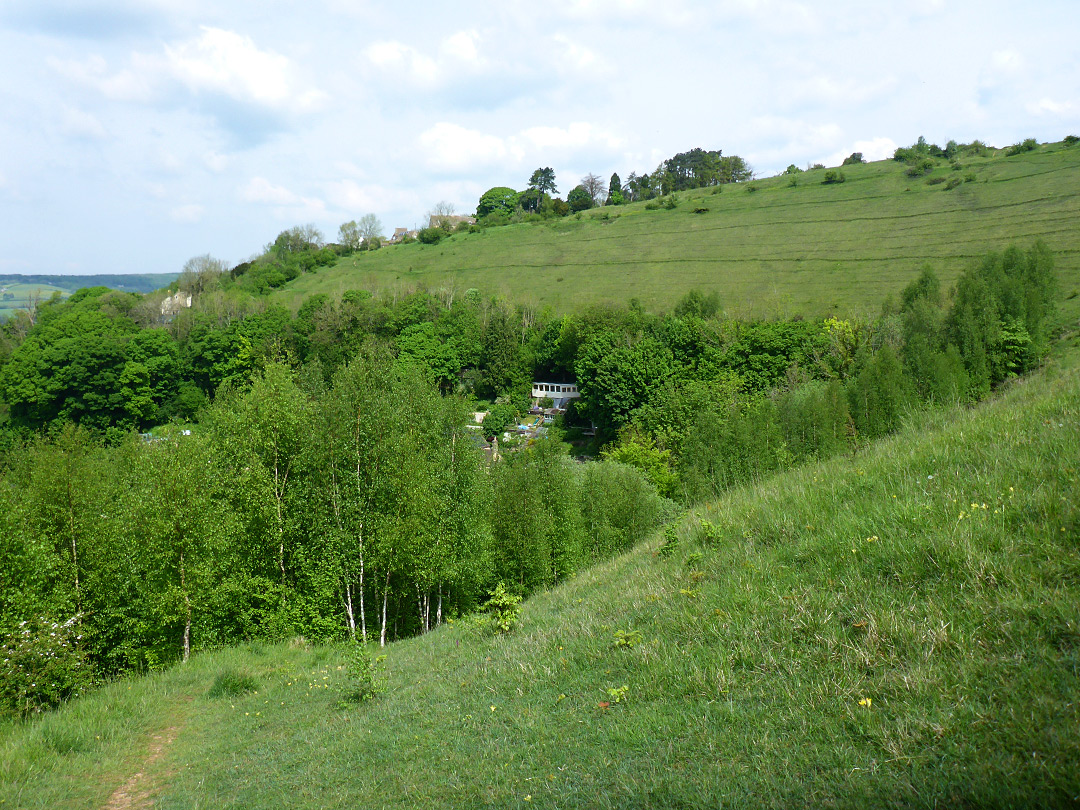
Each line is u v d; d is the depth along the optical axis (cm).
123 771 890
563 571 3184
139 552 1992
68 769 904
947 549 625
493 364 9144
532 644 890
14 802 796
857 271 9569
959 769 392
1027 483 718
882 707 481
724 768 464
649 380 6994
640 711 587
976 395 4431
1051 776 355
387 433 2427
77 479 2166
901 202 11481
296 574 2434
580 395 8400
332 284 13188
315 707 1016
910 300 7062
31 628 1639
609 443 6912
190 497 2006
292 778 691
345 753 718
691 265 11425
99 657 2130
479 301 11106
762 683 567
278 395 2573
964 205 10538
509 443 5659
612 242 13275
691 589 834
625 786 467
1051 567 547
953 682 475
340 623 2281
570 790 491
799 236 11406
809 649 586
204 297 10806
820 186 13538
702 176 17762
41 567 1812
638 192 18762
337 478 2375
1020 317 5062
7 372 7494
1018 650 477
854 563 693
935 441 1038
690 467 4075
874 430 3859
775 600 688
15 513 1823
